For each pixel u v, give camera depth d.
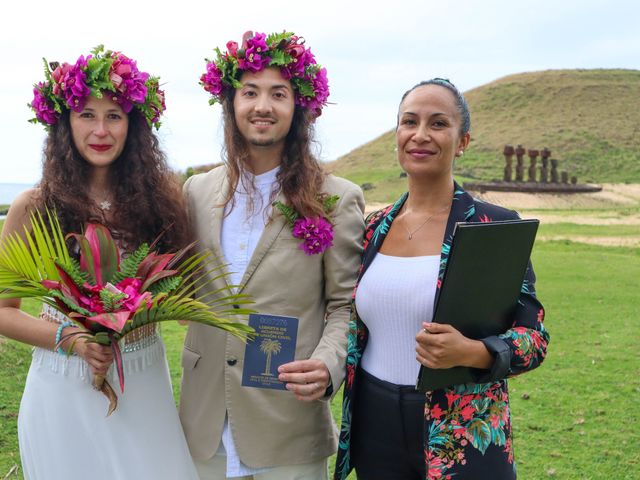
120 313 2.37
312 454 3.06
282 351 2.78
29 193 2.87
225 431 3.03
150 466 2.84
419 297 2.63
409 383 2.67
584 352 7.51
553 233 20.66
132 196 2.95
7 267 2.46
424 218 2.77
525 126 57.41
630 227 22.28
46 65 2.88
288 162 3.07
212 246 3.04
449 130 2.69
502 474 2.54
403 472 2.77
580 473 4.58
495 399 2.59
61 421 2.76
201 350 3.08
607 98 61.72
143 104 2.96
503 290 2.47
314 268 3.03
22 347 6.74
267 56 2.96
